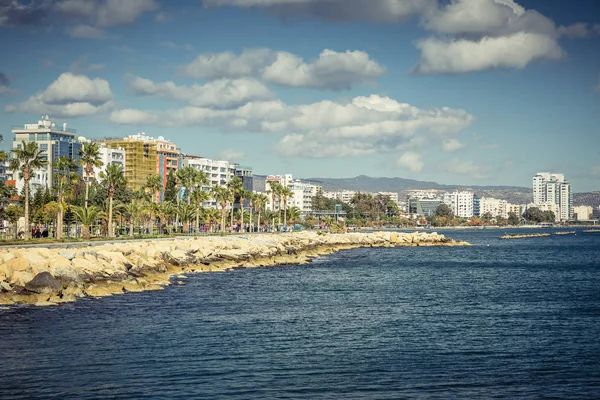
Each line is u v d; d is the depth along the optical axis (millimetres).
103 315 60531
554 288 90375
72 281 70750
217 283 89688
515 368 44938
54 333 52844
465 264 138250
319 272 112125
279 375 42656
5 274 66312
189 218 192125
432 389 40281
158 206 178875
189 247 113438
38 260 71250
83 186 181125
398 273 113312
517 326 59500
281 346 50469
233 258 119875
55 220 152875
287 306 70000
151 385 40281
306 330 56688
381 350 49594
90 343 50031
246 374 42750
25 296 65375
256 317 62625
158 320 59375
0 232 142625
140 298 71625
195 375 42375
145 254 95250
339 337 54031
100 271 75938
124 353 47344
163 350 48438
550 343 52344
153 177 193250
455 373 43625
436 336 54812
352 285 91562
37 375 41969
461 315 65438
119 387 39844
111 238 134625
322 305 71250
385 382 41531
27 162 116000
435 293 83375
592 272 119125
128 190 195250
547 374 43562
